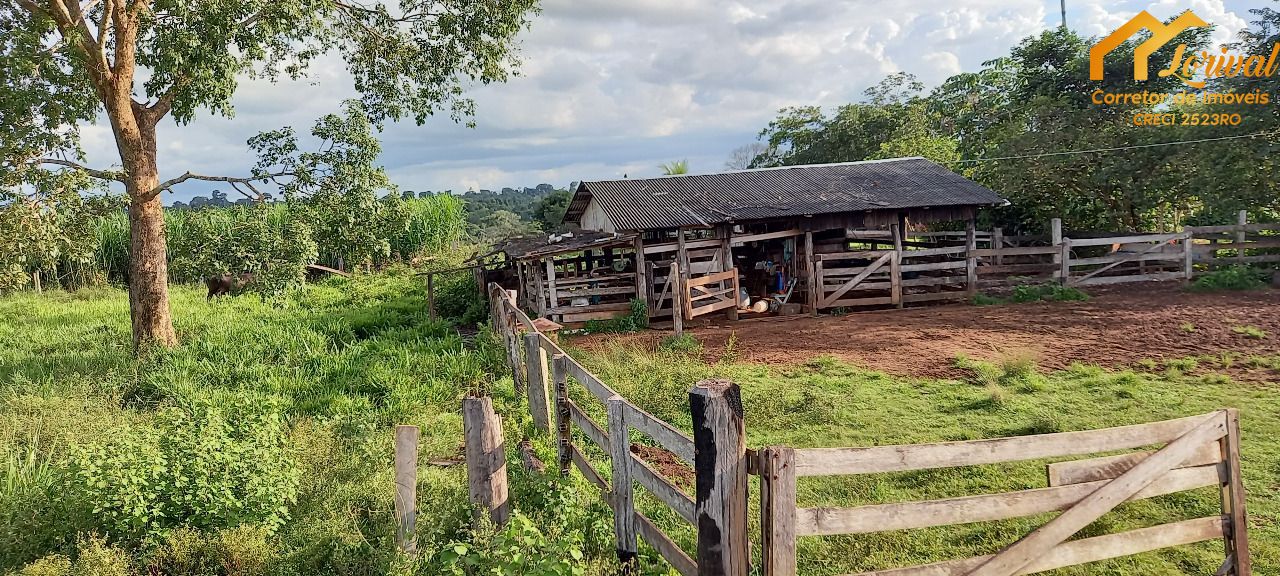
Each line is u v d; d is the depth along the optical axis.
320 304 20.81
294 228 14.08
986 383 9.91
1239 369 10.15
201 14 12.06
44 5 12.70
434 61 16.22
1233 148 17.81
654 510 6.25
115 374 11.83
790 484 3.72
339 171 13.86
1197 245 18.38
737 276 16.67
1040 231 23.12
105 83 13.16
